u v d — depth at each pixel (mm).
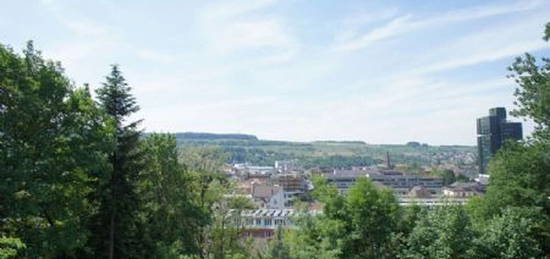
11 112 22469
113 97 28375
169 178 35688
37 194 21844
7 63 22906
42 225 24781
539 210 26328
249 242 45188
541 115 26719
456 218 24781
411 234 26453
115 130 26875
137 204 27641
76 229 24562
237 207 43094
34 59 25031
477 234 25062
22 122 23234
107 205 26484
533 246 24719
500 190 29188
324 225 29375
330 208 29844
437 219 25703
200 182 40688
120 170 26922
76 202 25188
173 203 35438
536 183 27641
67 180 24594
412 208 30062
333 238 29031
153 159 34625
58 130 24688
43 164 23250
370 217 28844
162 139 35938
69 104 25172
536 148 27391
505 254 23969
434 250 24828
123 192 26812
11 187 20859
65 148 24500
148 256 29062
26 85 23094
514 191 28125
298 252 31391
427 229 25953
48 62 25594
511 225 24703
